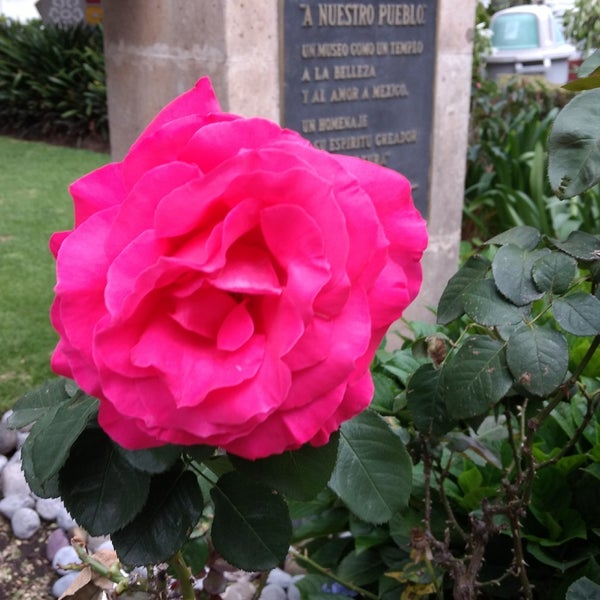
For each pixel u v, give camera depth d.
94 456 0.89
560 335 1.13
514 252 1.19
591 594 1.27
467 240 4.95
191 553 1.56
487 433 1.70
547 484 1.73
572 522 1.71
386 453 1.08
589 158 0.95
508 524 1.54
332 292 0.69
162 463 0.84
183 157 0.74
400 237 0.82
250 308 0.72
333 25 2.85
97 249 0.72
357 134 3.08
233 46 2.56
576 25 7.66
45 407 1.10
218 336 0.68
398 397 1.59
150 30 2.79
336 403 0.71
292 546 2.12
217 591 1.58
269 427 0.71
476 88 5.91
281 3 2.66
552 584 1.73
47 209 6.25
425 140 3.35
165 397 0.68
